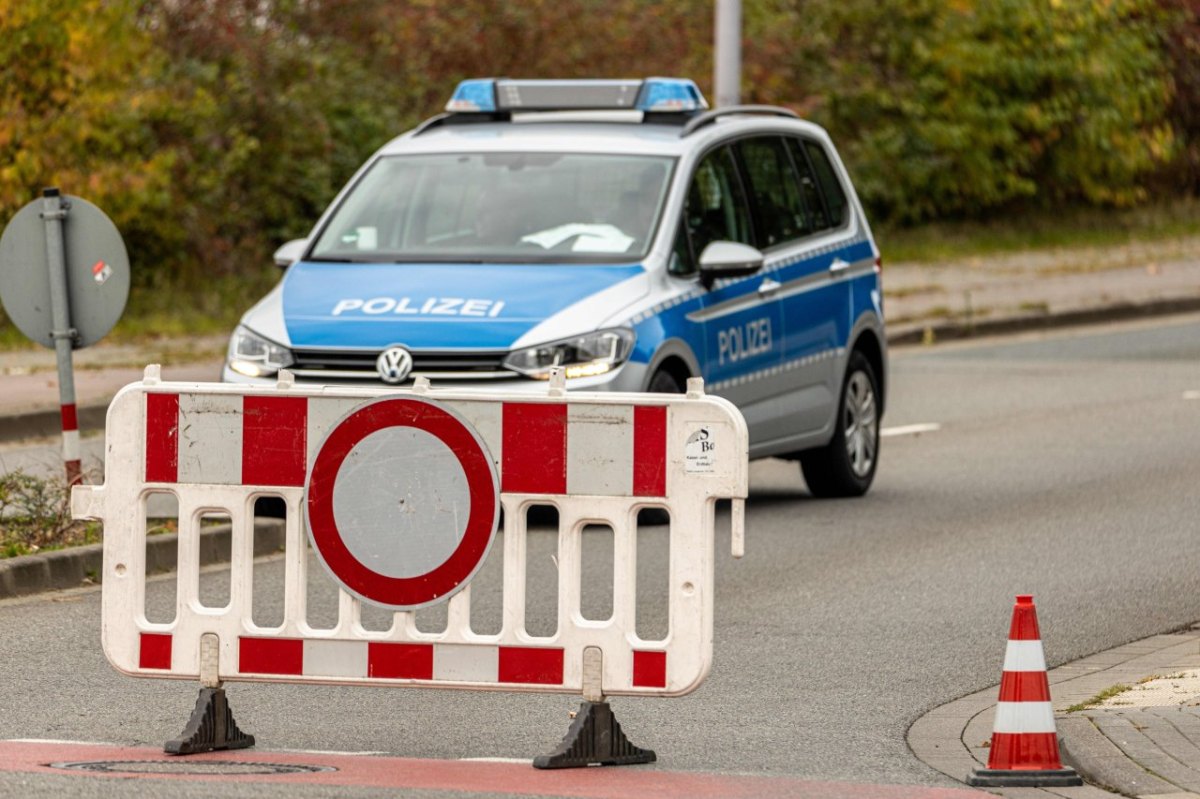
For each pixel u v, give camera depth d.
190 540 17.53
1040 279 66.94
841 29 77.62
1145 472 35.31
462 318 27.58
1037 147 80.94
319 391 17.20
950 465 36.53
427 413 17.03
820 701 20.06
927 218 80.56
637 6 67.50
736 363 30.14
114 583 17.61
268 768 16.48
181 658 17.53
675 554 16.88
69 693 19.77
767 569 27.20
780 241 32.12
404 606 17.11
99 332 28.14
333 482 17.17
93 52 52.97
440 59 64.00
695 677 16.84
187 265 57.06
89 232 28.05
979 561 27.75
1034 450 37.97
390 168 31.45
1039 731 16.56
